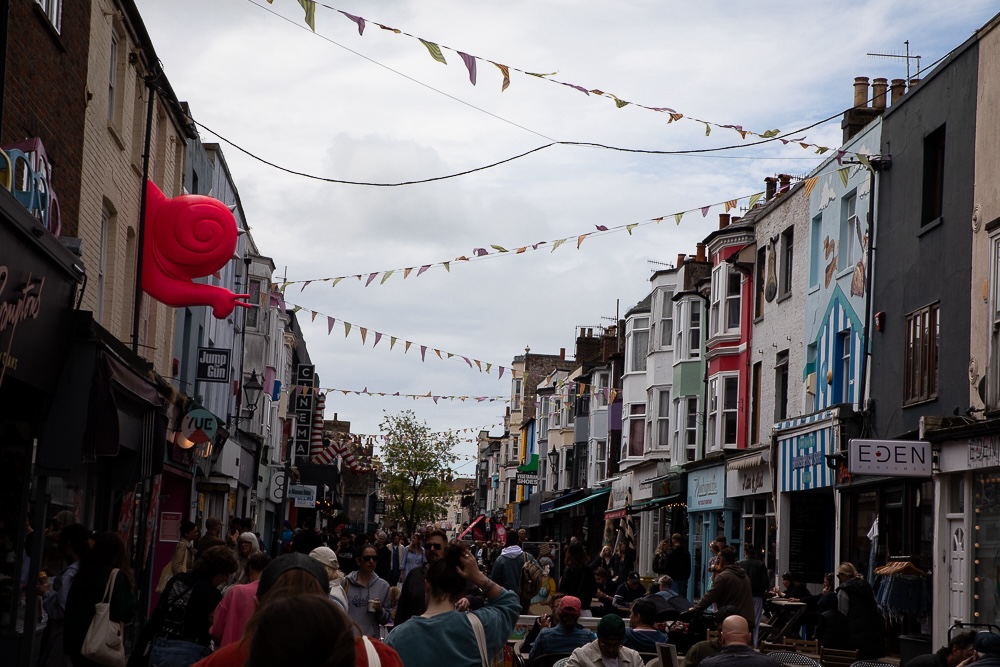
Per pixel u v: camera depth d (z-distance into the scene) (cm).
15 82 1220
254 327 4200
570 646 973
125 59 1788
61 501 1348
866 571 2066
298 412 5791
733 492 2983
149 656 845
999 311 1658
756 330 2941
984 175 1745
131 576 912
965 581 1645
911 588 1778
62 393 1160
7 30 1146
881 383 2109
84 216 1573
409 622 607
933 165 1978
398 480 8056
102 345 1182
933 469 1728
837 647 1461
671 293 4088
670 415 3869
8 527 1153
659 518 3925
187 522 1570
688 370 3675
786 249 2772
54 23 1377
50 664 1180
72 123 1470
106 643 876
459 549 627
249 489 4059
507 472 8550
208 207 1700
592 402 5244
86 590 888
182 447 2098
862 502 2116
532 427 7669
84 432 1156
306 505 5131
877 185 2178
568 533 5684
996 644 877
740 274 3119
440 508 8288
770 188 3105
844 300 2330
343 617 303
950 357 1820
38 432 1159
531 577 1336
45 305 1094
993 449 1559
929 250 1934
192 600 841
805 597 1795
